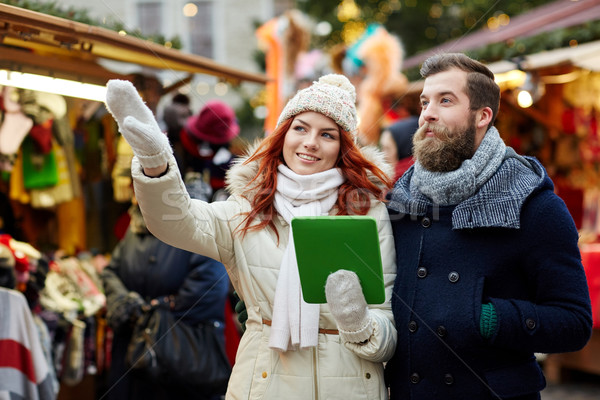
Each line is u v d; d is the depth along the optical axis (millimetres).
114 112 1869
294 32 6629
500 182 1992
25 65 3307
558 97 5602
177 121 3947
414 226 2131
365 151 2273
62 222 4246
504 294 1990
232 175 2219
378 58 5812
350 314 1905
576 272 1945
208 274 3299
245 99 13516
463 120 2039
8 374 2961
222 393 3275
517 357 1983
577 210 5656
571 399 4746
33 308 3520
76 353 3797
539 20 5195
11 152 3678
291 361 2035
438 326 1984
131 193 4223
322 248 1865
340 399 2010
